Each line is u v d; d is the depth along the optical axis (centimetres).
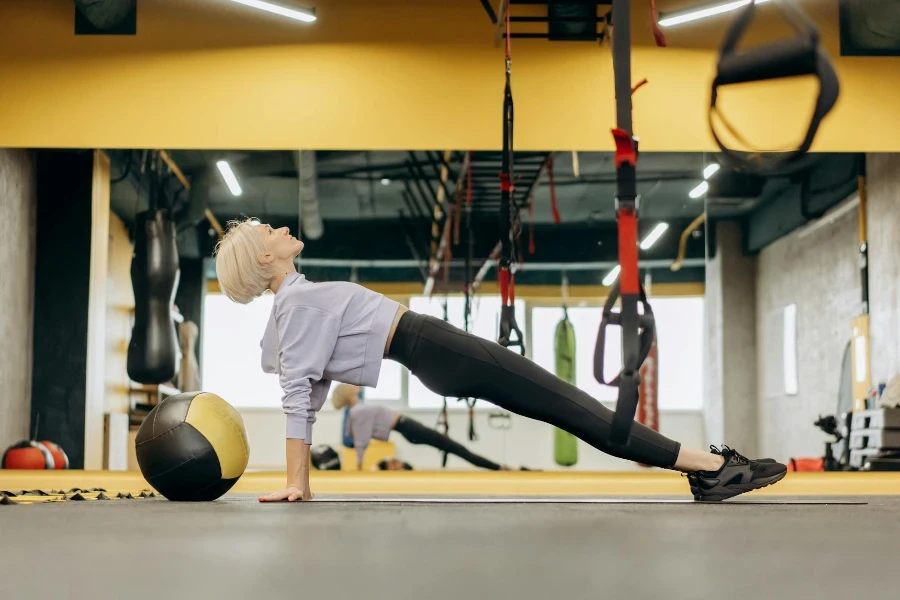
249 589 88
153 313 576
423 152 589
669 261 592
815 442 573
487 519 179
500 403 251
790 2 160
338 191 591
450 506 240
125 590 88
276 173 588
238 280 268
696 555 115
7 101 580
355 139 585
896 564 107
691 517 188
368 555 115
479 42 588
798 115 589
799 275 588
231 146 586
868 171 588
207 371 575
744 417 580
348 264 591
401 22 588
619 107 190
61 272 578
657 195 594
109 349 574
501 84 586
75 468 566
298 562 108
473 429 592
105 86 584
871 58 588
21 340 574
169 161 586
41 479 529
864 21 575
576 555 115
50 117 581
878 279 584
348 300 259
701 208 593
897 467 554
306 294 259
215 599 82
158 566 105
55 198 581
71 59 584
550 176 594
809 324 585
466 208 595
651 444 253
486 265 594
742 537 141
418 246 594
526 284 596
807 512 212
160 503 262
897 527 162
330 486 532
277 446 571
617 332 591
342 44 588
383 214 593
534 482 527
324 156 589
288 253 269
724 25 589
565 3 577
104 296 577
